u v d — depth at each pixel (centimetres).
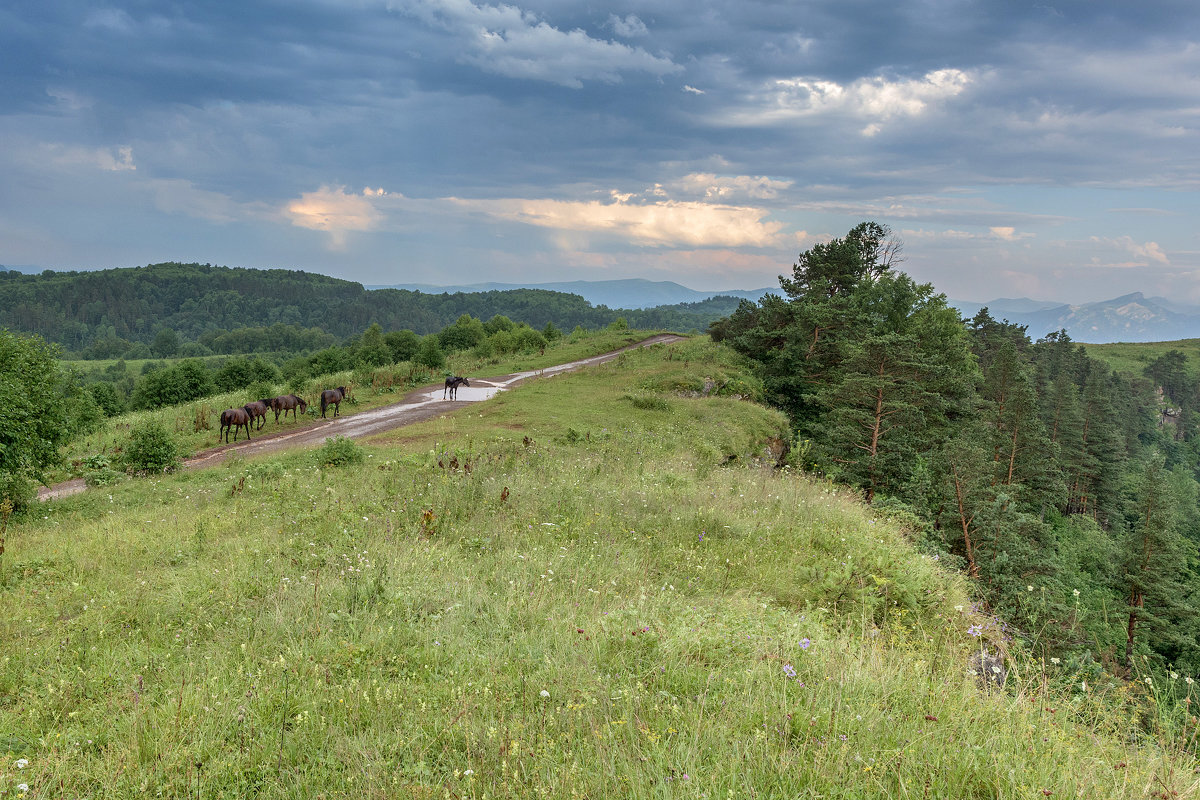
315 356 6469
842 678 482
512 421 2556
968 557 1662
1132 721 501
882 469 2559
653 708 443
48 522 1462
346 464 1873
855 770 366
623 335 7150
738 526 1098
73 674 567
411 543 930
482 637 620
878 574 837
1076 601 1083
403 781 379
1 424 1541
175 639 636
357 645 587
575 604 715
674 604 703
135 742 435
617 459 1845
